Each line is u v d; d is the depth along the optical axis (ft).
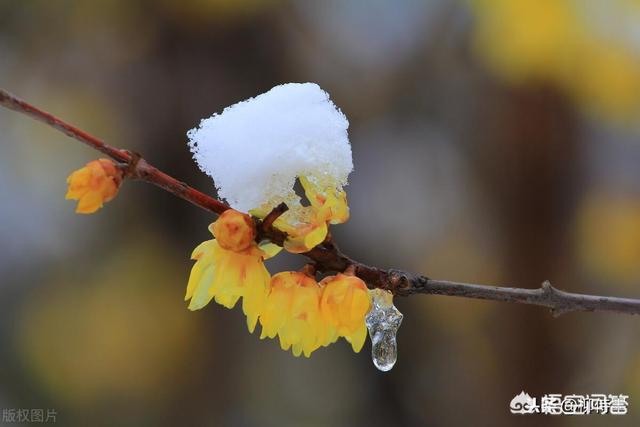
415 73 4.11
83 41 3.84
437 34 4.05
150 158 3.97
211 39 3.86
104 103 3.92
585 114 3.48
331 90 4.12
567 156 3.85
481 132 3.99
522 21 2.84
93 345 3.86
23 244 4.03
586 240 3.92
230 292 1.89
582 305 1.97
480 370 4.05
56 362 3.84
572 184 3.93
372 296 1.95
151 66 3.89
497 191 4.01
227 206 1.90
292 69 4.01
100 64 3.88
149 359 3.89
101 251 4.05
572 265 3.96
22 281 4.00
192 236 4.05
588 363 3.95
